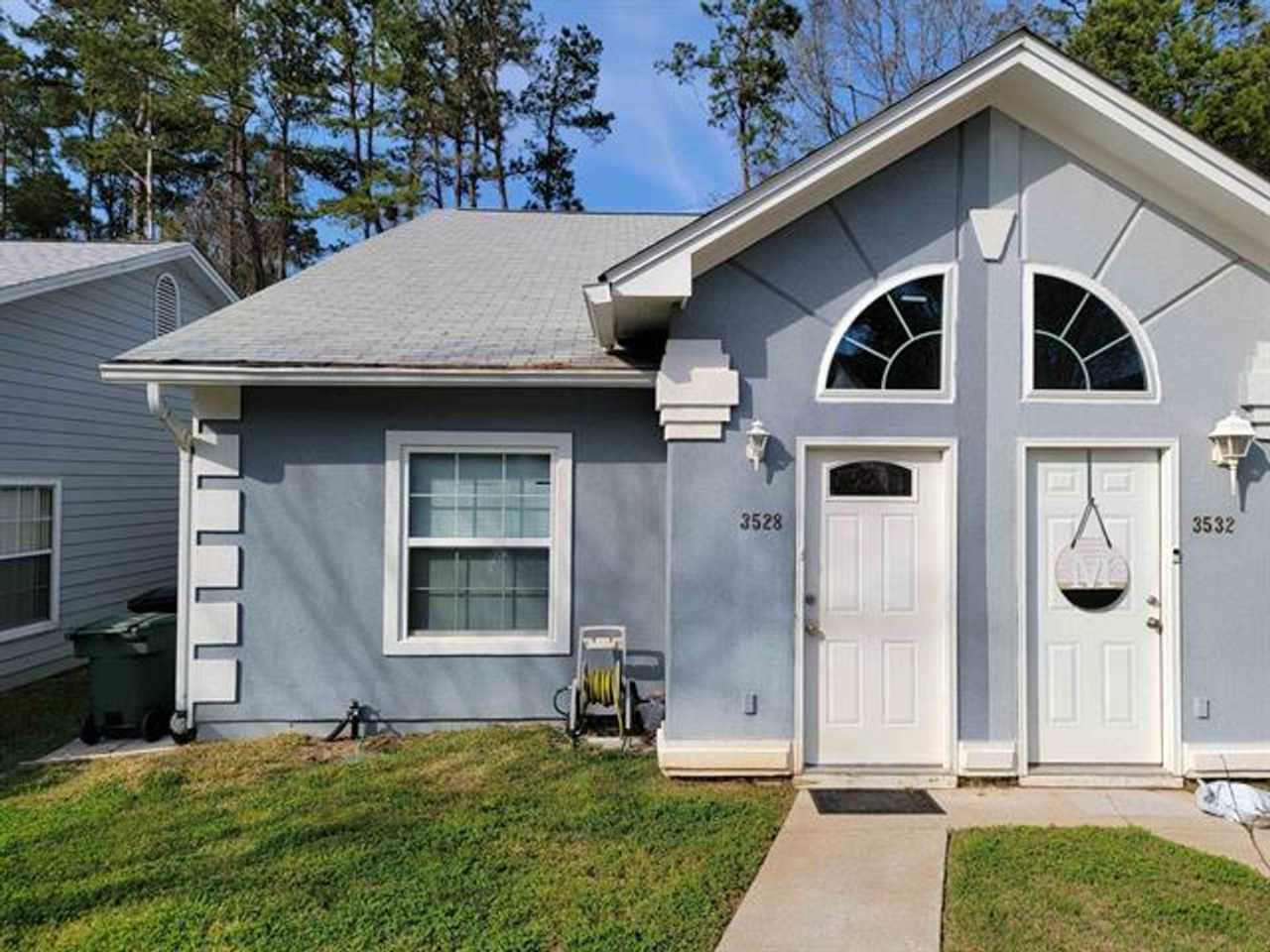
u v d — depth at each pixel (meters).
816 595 5.54
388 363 6.04
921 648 5.52
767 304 5.51
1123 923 3.55
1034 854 4.23
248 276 23.09
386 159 22.27
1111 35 19.22
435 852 4.21
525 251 9.44
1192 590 5.46
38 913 3.61
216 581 6.32
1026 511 5.52
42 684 8.24
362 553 6.42
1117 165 5.49
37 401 8.61
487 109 22.94
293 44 21.41
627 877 3.97
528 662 6.46
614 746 5.96
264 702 6.34
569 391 6.53
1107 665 5.52
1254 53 17.84
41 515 8.73
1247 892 3.83
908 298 5.55
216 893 3.77
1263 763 5.37
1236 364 5.53
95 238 26.12
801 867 4.12
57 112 24.30
